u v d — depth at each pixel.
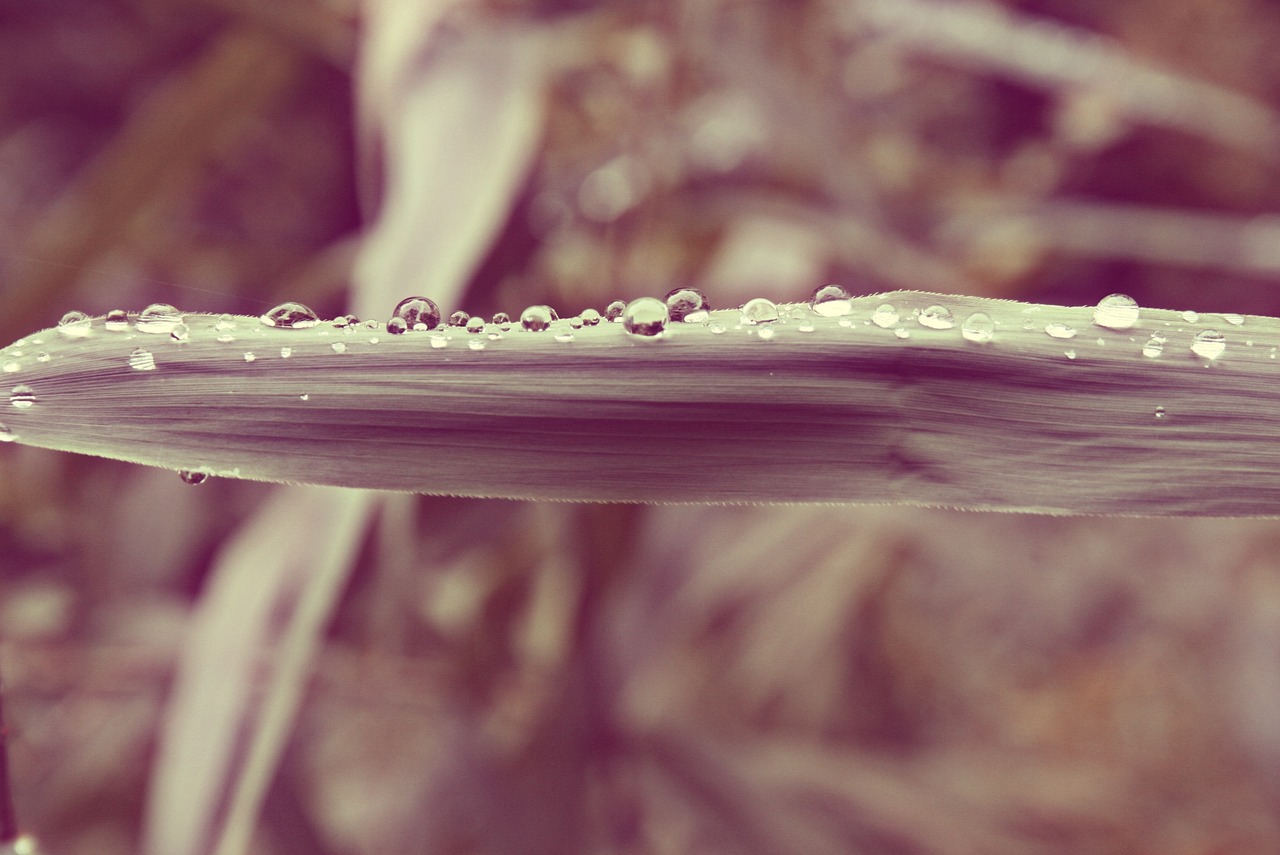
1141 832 0.65
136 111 0.71
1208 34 0.76
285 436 0.21
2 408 0.21
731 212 0.48
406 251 0.26
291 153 0.61
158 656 0.47
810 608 0.62
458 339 0.21
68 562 0.50
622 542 0.41
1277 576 0.81
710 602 0.56
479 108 0.27
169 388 0.21
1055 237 0.59
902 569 0.70
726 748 0.52
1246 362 0.22
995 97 0.72
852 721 0.64
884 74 0.69
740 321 0.22
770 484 0.21
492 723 0.47
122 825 0.46
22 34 0.70
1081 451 0.21
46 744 0.46
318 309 0.47
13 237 0.50
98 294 0.46
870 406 0.21
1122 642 0.82
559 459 0.21
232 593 0.26
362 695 0.46
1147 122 0.67
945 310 0.22
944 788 0.59
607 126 0.42
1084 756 0.72
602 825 0.46
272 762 0.25
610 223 0.41
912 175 0.60
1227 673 0.79
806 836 0.50
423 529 0.45
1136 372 0.21
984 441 0.21
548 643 0.45
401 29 0.28
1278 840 0.66
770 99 0.45
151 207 0.46
